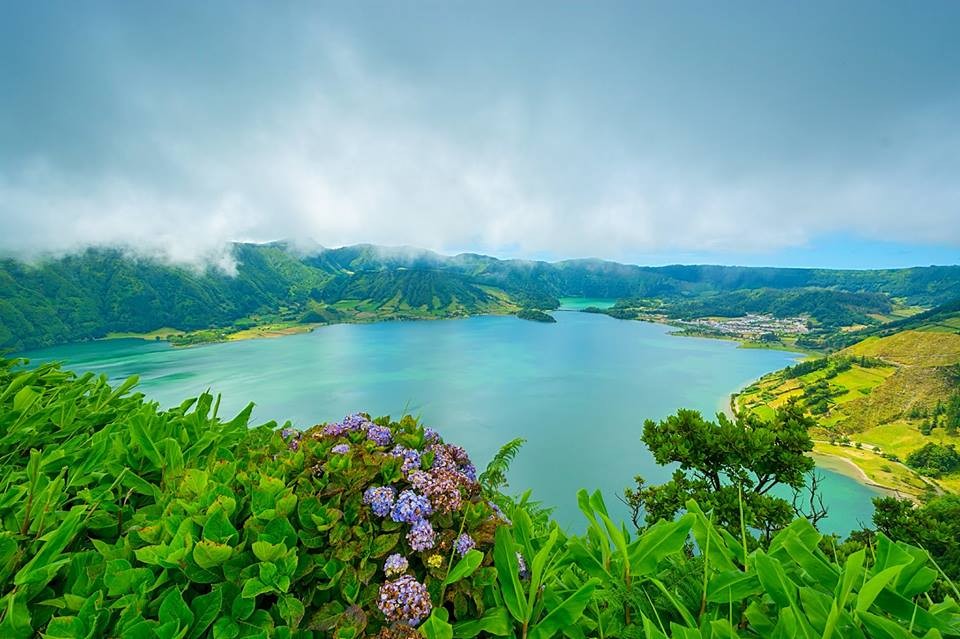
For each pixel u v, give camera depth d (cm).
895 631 150
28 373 417
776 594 182
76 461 295
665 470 5947
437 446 327
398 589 201
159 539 213
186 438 332
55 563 190
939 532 912
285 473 253
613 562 228
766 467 992
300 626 196
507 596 210
